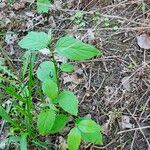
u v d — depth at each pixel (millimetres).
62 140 449
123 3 583
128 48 528
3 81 518
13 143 455
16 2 628
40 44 375
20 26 595
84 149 438
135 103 471
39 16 602
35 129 457
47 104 441
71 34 563
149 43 523
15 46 570
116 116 460
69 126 460
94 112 471
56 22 589
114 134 447
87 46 367
